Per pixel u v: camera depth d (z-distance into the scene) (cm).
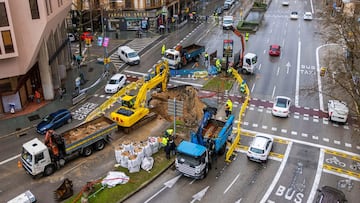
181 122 3612
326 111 3878
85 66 5259
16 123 3606
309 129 3506
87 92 4341
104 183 2611
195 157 2577
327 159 3020
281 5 9975
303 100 4128
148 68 5162
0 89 3666
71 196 2522
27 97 4034
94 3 6881
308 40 6500
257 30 7225
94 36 6794
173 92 4134
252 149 2927
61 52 4725
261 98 4162
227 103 3684
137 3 6975
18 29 3341
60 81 4516
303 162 2970
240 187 2661
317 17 8356
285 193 2602
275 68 5116
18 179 2742
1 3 3108
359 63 4247
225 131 2978
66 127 3531
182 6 8725
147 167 2809
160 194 2581
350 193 2603
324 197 2320
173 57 4988
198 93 4241
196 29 7331
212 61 5247
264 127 3522
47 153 2694
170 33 7025
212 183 2702
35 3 3325
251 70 4825
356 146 3222
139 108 3456
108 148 3133
